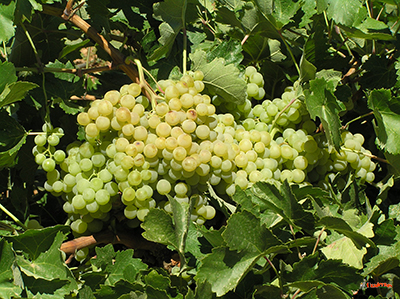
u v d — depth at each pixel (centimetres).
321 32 107
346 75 117
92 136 96
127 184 96
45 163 99
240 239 90
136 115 96
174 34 108
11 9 100
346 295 92
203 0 131
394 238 102
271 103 107
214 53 111
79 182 97
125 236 105
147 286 91
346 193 104
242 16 112
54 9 107
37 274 93
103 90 130
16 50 110
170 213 98
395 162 107
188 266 96
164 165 96
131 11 116
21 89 99
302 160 103
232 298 96
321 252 99
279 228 100
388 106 105
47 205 114
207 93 109
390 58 114
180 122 97
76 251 101
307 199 99
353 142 106
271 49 118
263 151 102
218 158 97
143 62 116
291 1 108
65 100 110
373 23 113
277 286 95
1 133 101
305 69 105
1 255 90
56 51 118
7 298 89
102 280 96
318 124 115
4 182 111
